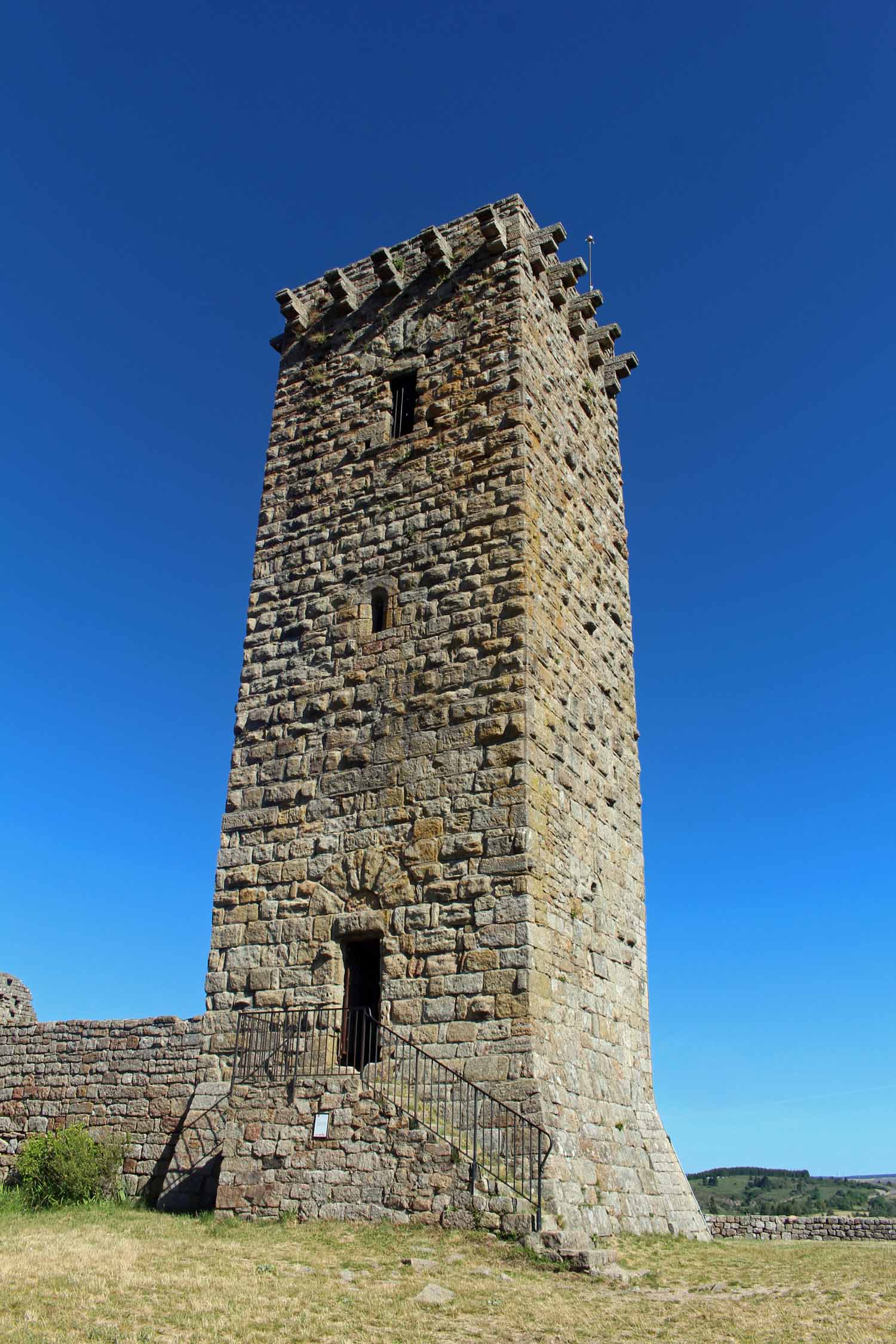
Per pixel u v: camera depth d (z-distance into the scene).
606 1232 14.88
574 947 17.14
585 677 20.11
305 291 24.34
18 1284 9.94
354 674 19.16
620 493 24.62
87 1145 19.12
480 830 16.52
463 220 22.31
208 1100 17.17
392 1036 15.75
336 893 17.52
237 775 19.64
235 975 17.91
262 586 21.31
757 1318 10.33
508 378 20.02
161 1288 10.12
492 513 18.94
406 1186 13.52
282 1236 13.09
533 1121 14.05
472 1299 10.41
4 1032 23.52
